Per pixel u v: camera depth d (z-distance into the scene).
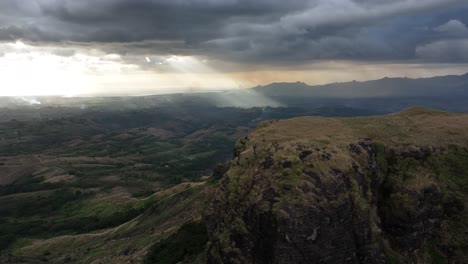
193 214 93.88
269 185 46.00
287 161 47.94
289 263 41.41
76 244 134.75
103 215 182.25
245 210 46.34
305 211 42.66
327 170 46.72
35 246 143.00
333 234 43.41
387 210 50.72
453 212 52.75
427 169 55.44
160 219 108.25
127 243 100.69
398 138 59.81
